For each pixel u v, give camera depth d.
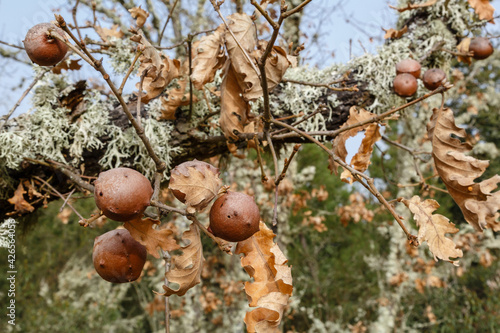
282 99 0.39
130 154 0.37
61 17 0.22
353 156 0.30
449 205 2.31
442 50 0.44
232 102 0.31
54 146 0.36
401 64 0.41
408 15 0.49
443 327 1.80
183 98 0.36
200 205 0.23
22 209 0.36
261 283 0.25
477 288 2.07
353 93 0.41
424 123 0.91
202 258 0.24
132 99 0.38
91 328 1.87
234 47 0.29
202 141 0.37
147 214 0.24
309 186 1.98
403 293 1.10
